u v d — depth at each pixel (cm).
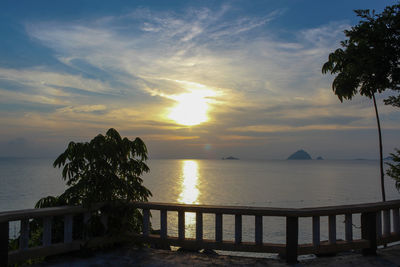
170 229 4519
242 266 480
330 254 594
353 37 656
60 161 556
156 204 564
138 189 591
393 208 572
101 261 496
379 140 918
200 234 540
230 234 4300
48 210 488
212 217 5809
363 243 531
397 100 633
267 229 4422
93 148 555
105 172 567
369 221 537
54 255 521
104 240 551
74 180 575
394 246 596
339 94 823
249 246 516
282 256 538
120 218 573
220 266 480
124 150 593
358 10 646
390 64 625
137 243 588
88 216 547
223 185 15162
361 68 657
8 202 8800
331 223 521
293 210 500
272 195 11044
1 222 428
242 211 517
